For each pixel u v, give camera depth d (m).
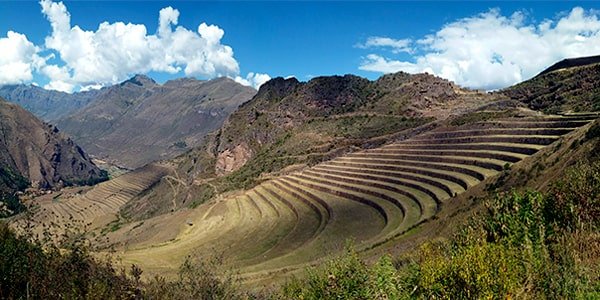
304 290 12.83
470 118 102.50
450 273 9.85
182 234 89.69
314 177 96.88
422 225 42.66
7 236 12.22
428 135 92.88
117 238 114.50
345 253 12.83
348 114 180.38
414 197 57.84
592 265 10.29
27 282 10.84
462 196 47.03
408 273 11.72
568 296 9.16
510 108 108.62
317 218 69.62
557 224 12.64
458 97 172.12
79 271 12.70
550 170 36.47
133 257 59.91
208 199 152.75
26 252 12.06
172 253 64.12
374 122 158.12
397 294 10.22
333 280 10.89
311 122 187.38
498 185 43.56
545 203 13.62
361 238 49.16
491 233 13.04
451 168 62.81
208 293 14.88
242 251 60.38
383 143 124.88
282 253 53.28
